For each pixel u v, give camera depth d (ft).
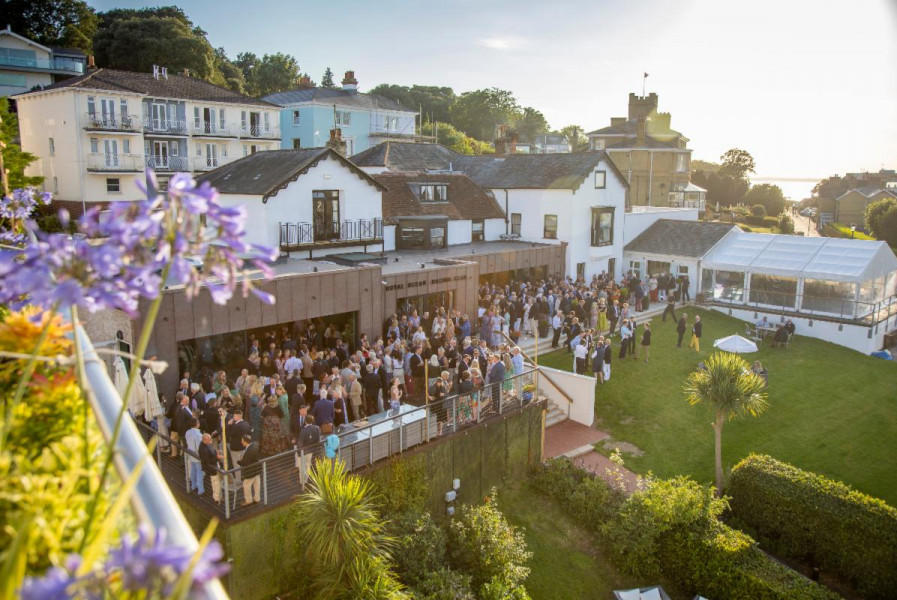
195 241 9.72
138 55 233.96
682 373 95.71
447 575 48.75
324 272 71.67
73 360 11.16
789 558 61.67
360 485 51.62
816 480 63.21
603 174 130.31
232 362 65.92
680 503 57.62
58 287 8.93
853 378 100.94
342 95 240.32
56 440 11.98
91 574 7.49
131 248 9.42
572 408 83.82
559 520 63.62
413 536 50.37
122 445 11.10
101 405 12.10
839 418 88.58
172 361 59.62
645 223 145.79
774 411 88.38
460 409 61.67
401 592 44.01
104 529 8.48
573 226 124.47
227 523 43.55
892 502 71.67
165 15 268.62
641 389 90.07
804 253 123.44
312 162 87.97
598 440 78.74
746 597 53.26
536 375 71.26
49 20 230.27
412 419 59.52
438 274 86.38
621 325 101.35
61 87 149.79
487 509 55.88
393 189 116.57
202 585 7.55
